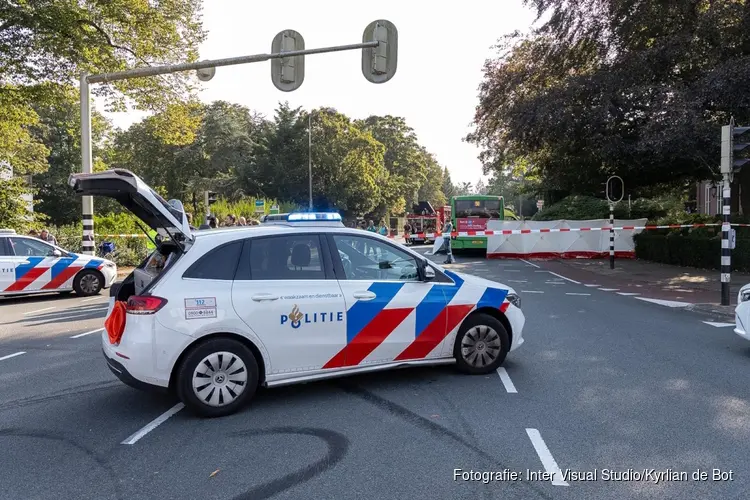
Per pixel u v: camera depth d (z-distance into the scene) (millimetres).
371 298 5758
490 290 6488
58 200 50625
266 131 61250
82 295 14109
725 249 11172
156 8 20078
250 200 45344
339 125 55688
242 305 5207
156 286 5082
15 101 20281
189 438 4715
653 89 16656
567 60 21406
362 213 58312
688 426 4871
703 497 3697
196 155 56812
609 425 4906
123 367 5008
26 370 7000
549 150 24281
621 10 18266
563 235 26547
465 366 6348
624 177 24375
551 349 7684
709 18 16078
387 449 4445
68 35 17609
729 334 8719
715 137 15430
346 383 6145
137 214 6195
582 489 3807
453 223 28219
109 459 4332
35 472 4129
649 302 12203
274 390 5930
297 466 4164
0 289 12906
